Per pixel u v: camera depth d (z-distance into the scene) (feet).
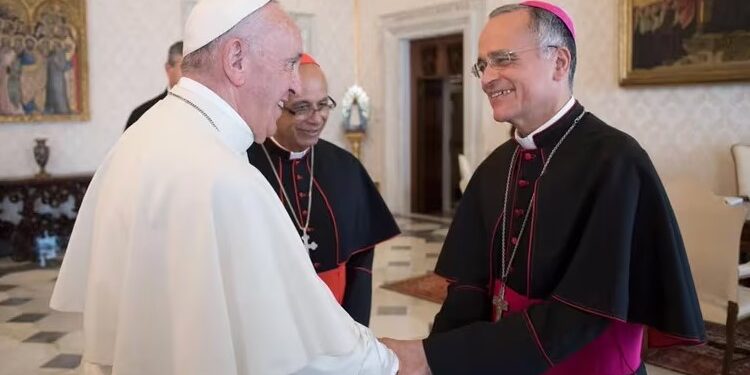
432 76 31.09
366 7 32.71
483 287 6.15
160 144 4.42
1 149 23.98
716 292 11.65
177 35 27.30
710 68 20.02
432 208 33.09
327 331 4.32
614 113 22.95
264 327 4.14
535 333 4.95
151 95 26.84
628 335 5.32
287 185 7.45
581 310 4.86
